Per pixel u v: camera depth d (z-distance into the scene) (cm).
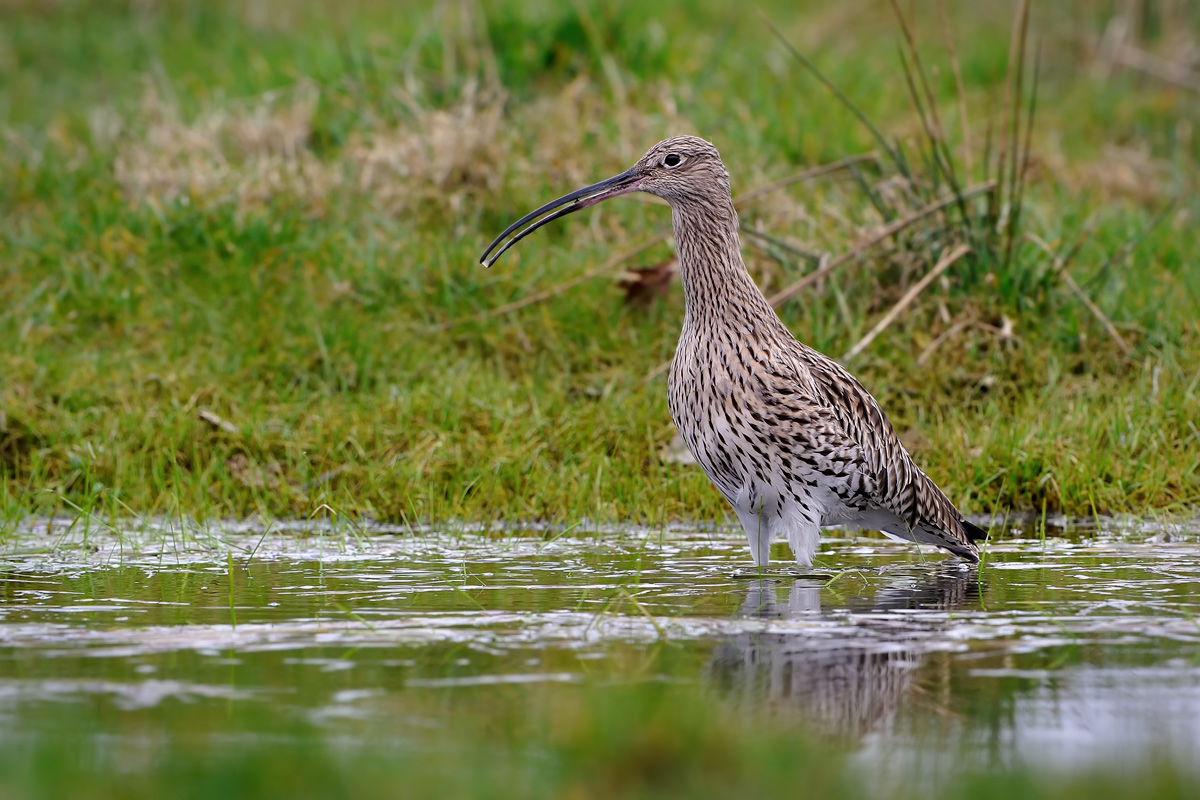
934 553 1019
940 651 698
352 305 1450
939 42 2239
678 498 1169
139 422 1258
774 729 577
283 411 1288
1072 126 1927
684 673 656
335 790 501
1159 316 1380
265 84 1869
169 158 1648
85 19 2436
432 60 1825
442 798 493
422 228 1562
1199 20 2131
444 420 1267
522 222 1101
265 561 966
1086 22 2206
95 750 548
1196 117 1938
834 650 700
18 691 627
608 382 1350
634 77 1786
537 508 1152
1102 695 625
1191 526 1098
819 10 2364
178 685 637
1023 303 1362
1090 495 1142
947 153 1366
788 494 967
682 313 1431
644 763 534
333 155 1680
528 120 1683
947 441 1218
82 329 1431
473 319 1412
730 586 880
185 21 2394
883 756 545
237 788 502
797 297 1388
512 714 591
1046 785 510
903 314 1375
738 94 1844
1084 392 1306
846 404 980
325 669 664
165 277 1479
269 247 1488
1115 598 824
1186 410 1246
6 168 1692
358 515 1158
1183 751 550
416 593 846
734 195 1548
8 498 1132
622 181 1045
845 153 1644
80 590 860
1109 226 1568
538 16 1856
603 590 859
